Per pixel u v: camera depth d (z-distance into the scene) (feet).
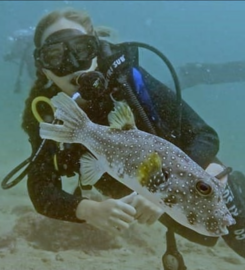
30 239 3.37
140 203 1.76
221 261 3.29
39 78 2.35
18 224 3.52
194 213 1.31
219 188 1.32
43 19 2.47
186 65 8.16
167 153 1.39
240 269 3.12
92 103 2.14
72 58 2.16
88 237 3.38
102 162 1.56
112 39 3.01
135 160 1.43
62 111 1.61
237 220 2.53
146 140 1.45
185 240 3.75
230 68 8.24
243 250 2.69
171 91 2.41
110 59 2.19
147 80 2.35
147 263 3.11
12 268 2.71
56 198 2.10
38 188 2.22
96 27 2.95
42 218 3.53
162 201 1.36
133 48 2.28
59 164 2.26
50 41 2.18
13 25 31.86
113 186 2.35
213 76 8.21
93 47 2.18
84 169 1.64
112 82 2.15
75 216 2.01
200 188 1.30
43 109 2.27
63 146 2.17
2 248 3.14
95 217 1.86
